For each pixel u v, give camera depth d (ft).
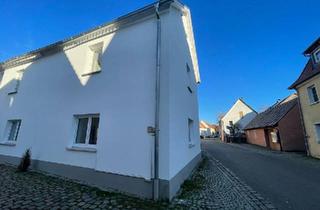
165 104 17.07
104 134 19.39
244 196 17.02
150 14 20.25
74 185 18.29
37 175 21.44
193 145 27.63
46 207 13.19
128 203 14.48
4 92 32.68
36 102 26.76
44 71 27.71
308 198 16.93
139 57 19.66
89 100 21.59
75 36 24.85
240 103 137.18
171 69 18.28
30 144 25.32
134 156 17.30
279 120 63.10
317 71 41.06
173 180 16.48
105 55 22.07
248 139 100.78
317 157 43.45
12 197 14.66
